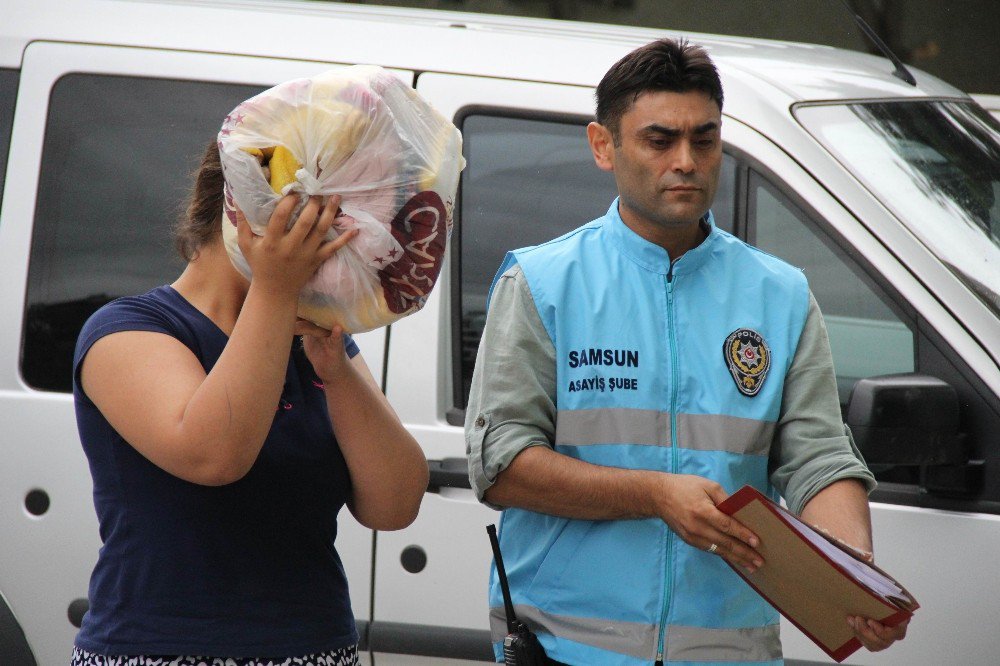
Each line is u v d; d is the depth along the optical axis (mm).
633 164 8461
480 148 12117
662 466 8406
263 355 6746
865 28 13734
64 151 12336
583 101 11984
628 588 8305
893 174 11500
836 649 7797
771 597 7730
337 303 6914
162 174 12219
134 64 12352
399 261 6801
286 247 6570
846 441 8500
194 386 7020
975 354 10469
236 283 7613
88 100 12375
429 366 11586
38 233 12258
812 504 8242
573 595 8461
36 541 11602
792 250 11219
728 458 8352
